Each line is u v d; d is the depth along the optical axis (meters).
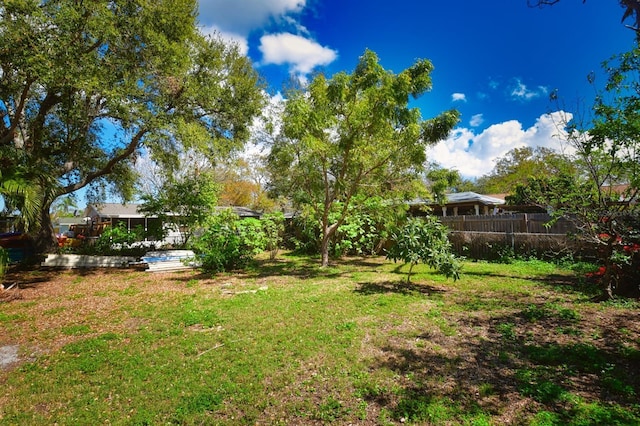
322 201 12.89
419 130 9.80
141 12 10.59
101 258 12.30
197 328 5.21
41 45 8.16
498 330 4.78
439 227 7.50
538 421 2.66
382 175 11.54
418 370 3.63
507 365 3.71
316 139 9.53
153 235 14.28
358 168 11.07
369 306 6.07
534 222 10.72
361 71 10.13
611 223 5.62
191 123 12.01
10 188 7.57
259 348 4.29
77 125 12.27
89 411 3.01
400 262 12.05
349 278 8.92
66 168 12.85
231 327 5.13
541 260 10.11
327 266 11.28
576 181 5.96
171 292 7.84
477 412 2.83
